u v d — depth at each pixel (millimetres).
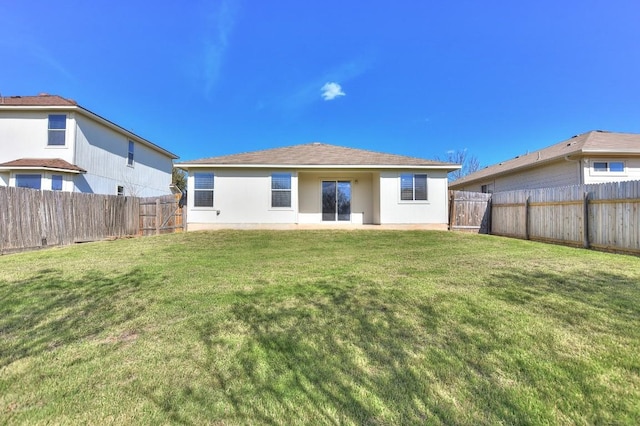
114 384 2244
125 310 3715
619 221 7699
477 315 3479
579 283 4742
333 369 2436
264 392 2152
